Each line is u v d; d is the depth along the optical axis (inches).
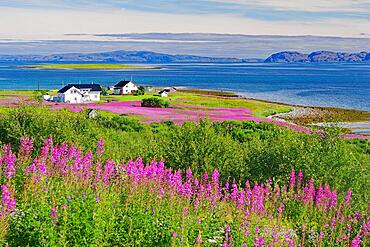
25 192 513.3
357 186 732.7
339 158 762.8
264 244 450.3
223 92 5634.8
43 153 662.5
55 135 912.9
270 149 810.2
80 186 522.6
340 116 3476.9
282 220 563.5
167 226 463.2
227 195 576.1
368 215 550.9
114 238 442.6
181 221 466.0
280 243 467.2
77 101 4065.0
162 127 2176.4
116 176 580.7
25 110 959.6
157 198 515.8
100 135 949.8
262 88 6505.9
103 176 553.9
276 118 3331.7
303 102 4534.9
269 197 624.4
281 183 735.7
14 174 566.3
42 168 546.3
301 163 754.8
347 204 586.9
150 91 5334.6
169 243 440.8
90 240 421.4
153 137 1291.8
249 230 467.8
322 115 3523.6
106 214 454.3
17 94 4281.5
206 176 636.1
